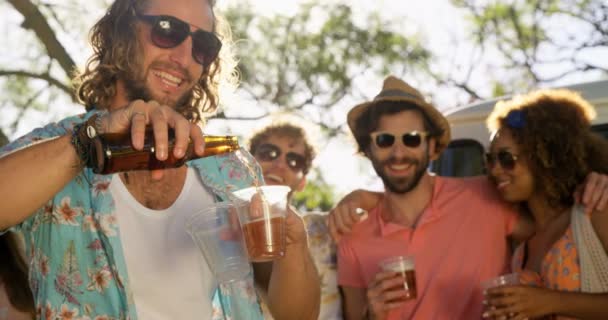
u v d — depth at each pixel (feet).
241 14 36.52
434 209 14.83
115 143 7.30
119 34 9.34
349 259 15.14
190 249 8.84
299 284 9.14
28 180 7.09
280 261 9.15
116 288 8.30
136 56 9.27
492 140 14.32
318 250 15.53
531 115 13.82
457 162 18.31
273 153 17.51
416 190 15.11
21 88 33.04
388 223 15.01
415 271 13.62
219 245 8.34
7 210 7.07
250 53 36.58
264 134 17.75
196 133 7.57
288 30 37.45
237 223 8.46
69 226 8.38
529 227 14.38
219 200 9.23
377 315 13.38
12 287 11.77
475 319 14.07
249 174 9.50
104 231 8.25
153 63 9.31
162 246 8.68
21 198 7.08
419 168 15.03
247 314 9.00
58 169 7.23
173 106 9.57
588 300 12.46
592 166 13.69
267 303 9.54
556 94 14.29
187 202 8.98
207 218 8.33
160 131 7.22
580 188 13.34
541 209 13.93
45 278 8.35
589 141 13.89
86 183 8.50
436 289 14.26
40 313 8.35
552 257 13.17
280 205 8.44
